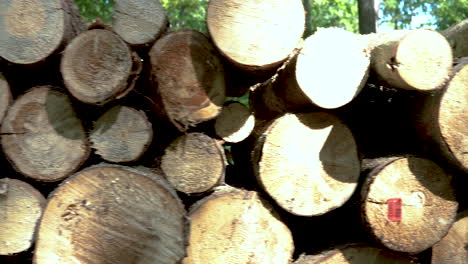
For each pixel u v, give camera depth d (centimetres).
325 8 1020
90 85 251
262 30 251
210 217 254
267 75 277
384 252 266
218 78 264
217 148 261
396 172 254
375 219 253
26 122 258
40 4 258
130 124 257
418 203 257
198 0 1109
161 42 258
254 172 261
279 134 253
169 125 266
